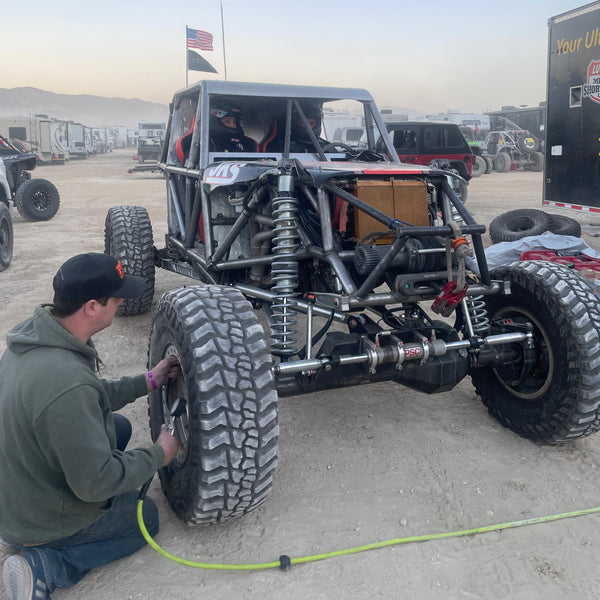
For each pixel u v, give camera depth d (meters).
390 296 3.03
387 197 3.23
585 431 3.20
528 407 3.42
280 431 3.70
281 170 3.25
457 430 3.68
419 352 3.01
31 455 2.06
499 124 31.06
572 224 8.24
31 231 11.56
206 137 4.36
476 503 2.93
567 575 2.46
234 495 2.49
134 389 2.71
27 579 2.20
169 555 2.49
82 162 43.56
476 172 25.56
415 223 3.27
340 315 3.15
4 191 11.36
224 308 2.64
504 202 16.08
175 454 2.47
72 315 2.10
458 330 3.58
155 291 7.03
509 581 2.42
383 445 3.51
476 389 3.86
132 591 2.39
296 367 2.85
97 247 9.85
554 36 9.83
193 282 7.47
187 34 11.00
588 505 2.92
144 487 2.47
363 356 2.94
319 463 3.32
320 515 2.87
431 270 3.13
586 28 9.12
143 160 39.06
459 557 2.56
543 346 3.31
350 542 2.67
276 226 3.31
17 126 37.41
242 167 3.70
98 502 2.27
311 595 2.36
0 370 2.18
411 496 3.01
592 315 3.04
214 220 4.15
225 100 4.68
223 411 2.41
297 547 2.65
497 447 3.47
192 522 2.61
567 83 9.63
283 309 3.25
